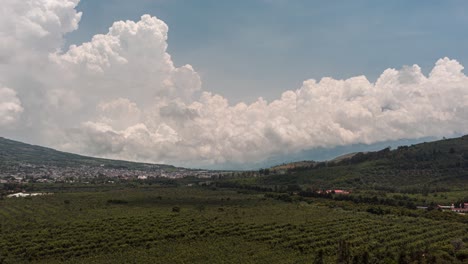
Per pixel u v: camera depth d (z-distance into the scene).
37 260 108.56
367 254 103.31
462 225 159.25
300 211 192.00
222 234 140.00
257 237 134.00
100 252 115.88
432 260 107.81
